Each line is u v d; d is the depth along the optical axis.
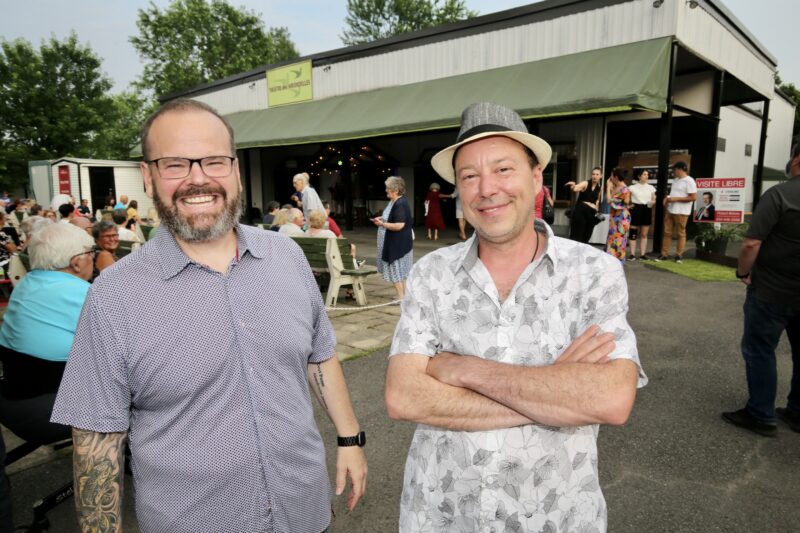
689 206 9.07
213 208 1.40
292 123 15.41
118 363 1.31
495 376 1.33
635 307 6.27
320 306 1.72
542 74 10.30
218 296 1.40
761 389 3.24
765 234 3.00
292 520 1.48
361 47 14.21
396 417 1.43
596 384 1.25
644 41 9.34
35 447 2.75
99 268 4.70
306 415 1.54
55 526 2.54
